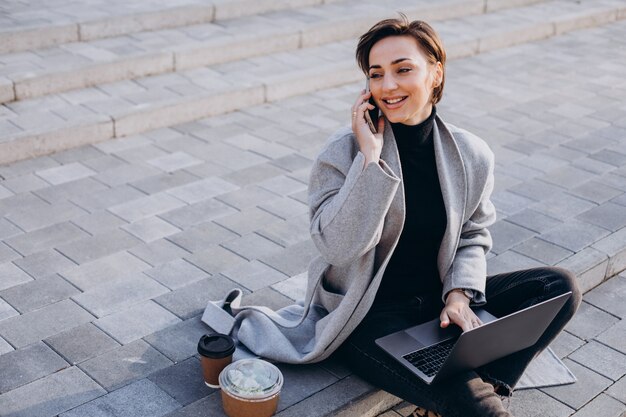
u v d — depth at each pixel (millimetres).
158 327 3432
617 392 3363
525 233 4391
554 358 3473
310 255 4137
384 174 2658
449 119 6121
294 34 7238
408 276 3020
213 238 4266
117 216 4453
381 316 2980
